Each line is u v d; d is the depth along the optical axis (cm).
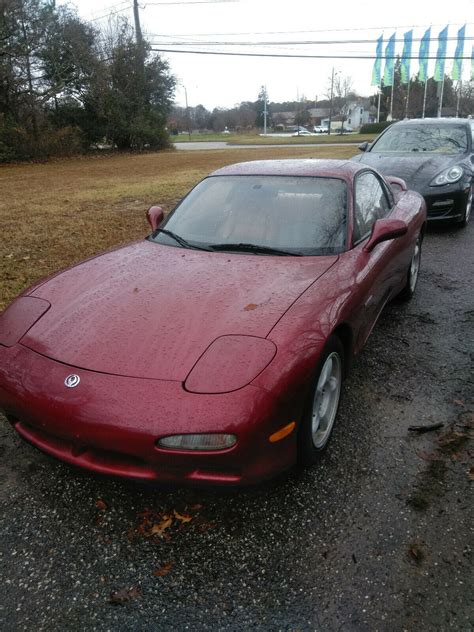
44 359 226
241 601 188
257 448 203
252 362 210
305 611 183
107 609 185
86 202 1067
